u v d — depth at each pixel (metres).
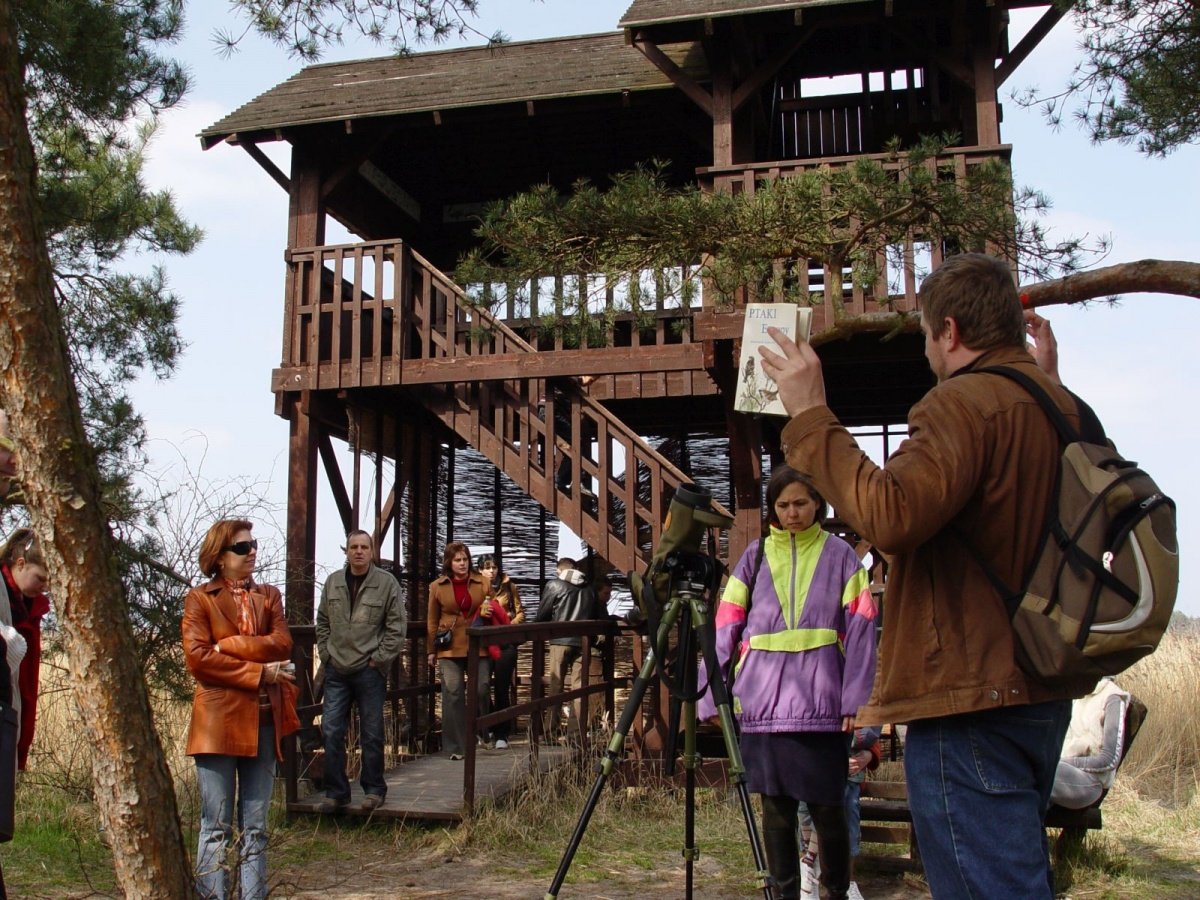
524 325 10.43
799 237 5.44
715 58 9.40
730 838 6.71
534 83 10.92
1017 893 2.07
